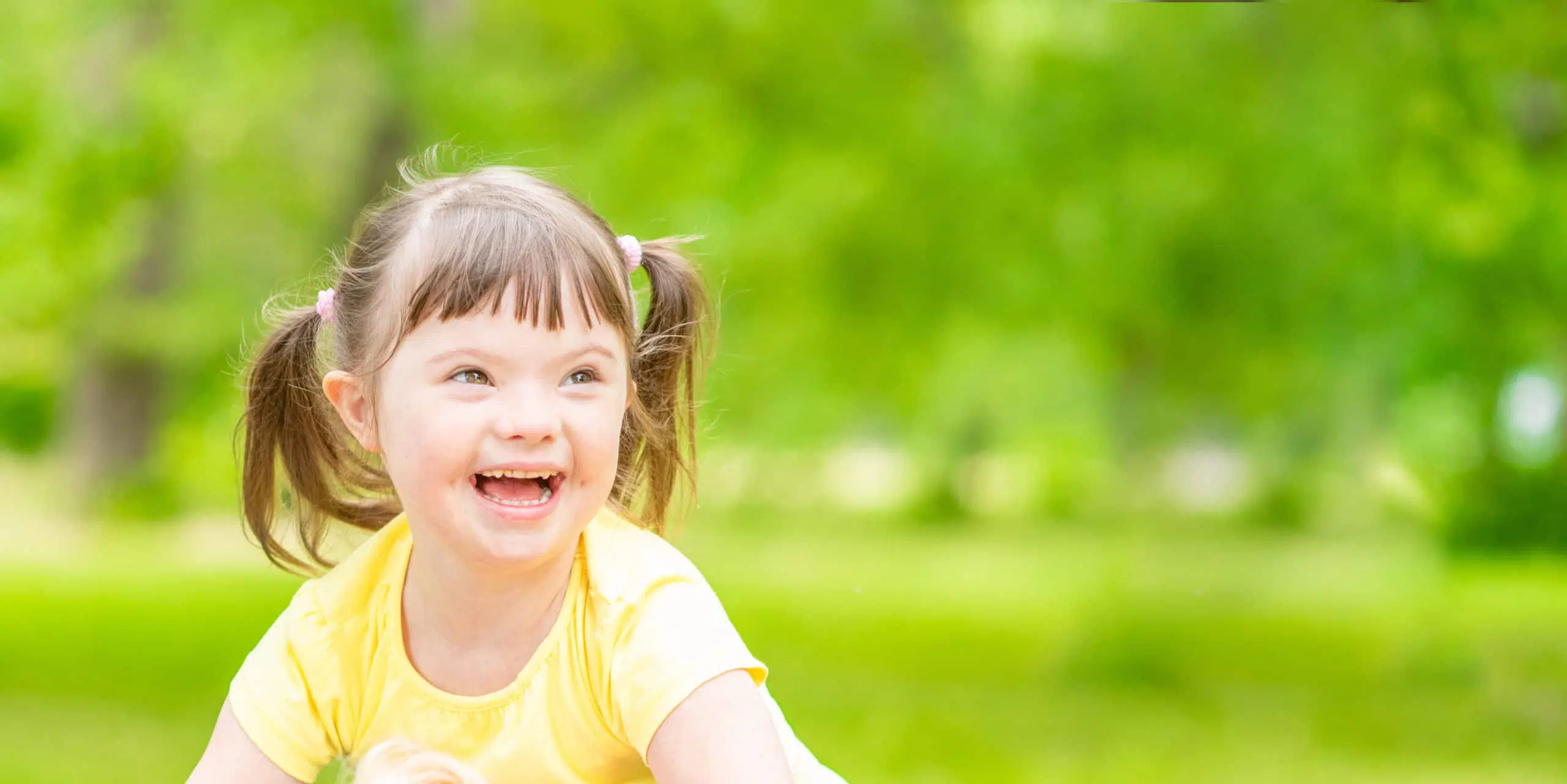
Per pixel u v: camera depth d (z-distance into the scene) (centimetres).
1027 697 1167
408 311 278
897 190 1256
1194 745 991
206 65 1324
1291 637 1464
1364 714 1113
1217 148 1245
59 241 1256
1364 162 1216
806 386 1589
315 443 333
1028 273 1280
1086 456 3020
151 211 1565
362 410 300
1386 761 946
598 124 1241
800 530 2664
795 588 1848
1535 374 2080
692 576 300
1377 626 1541
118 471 2275
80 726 980
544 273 275
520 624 296
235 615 1491
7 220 1212
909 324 1319
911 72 1263
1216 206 1272
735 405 1600
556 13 1214
